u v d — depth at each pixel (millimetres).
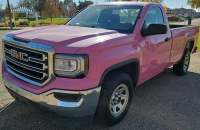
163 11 4156
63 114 2393
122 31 3252
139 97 4121
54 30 3029
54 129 2854
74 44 2346
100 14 3861
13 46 2662
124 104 3098
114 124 2986
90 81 2334
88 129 2869
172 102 3934
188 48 5746
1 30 21609
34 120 3059
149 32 3160
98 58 2381
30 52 2443
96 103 2453
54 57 2262
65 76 2275
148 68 3557
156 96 4203
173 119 3283
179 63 5406
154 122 3166
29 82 2498
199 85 4969
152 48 3508
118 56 2652
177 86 4855
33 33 2787
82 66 2254
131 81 3059
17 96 2660
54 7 45031
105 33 2939
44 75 2324
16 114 3203
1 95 3879
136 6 3670
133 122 3139
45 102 2365
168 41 4102
